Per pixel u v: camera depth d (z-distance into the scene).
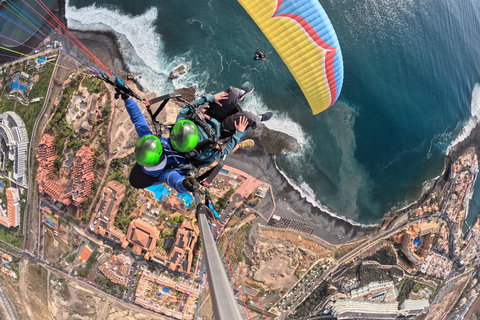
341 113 33.38
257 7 18.03
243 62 31.80
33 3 33.50
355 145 33.97
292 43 18.34
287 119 32.53
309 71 18.94
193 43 31.86
